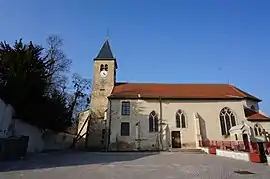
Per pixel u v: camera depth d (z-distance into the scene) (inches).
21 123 834.8
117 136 1310.3
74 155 863.7
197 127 1328.7
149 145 1301.7
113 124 1334.9
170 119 1363.2
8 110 745.0
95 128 1494.8
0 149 598.9
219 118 1370.6
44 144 1113.4
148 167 526.6
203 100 1406.3
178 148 1299.2
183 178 397.7
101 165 550.6
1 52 786.8
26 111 812.0
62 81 1266.0
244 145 937.5
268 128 1317.7
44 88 860.0
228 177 415.2
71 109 1344.7
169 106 1389.0
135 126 1336.1
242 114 1373.0
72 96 1556.3
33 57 802.2
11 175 388.2
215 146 1084.5
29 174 402.6
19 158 667.4
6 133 728.3
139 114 1362.0
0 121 692.7
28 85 767.7
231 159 742.5
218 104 1400.1
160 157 800.9
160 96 1403.8
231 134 1310.3
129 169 490.3
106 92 1576.0
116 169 487.2
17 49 805.9
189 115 1375.5
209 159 735.7
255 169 519.2
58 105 1029.8
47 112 916.6
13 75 729.0
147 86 1594.5
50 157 752.3
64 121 1159.6
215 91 1521.9
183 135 1334.9
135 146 1293.1
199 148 1267.2
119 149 1283.2
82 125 1646.2
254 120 1337.4
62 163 580.1
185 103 1400.1
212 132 1346.0
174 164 589.9
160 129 1336.1
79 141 1549.0
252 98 1456.7
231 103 1401.3
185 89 1551.4
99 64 1647.4
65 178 377.7
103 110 1530.5
